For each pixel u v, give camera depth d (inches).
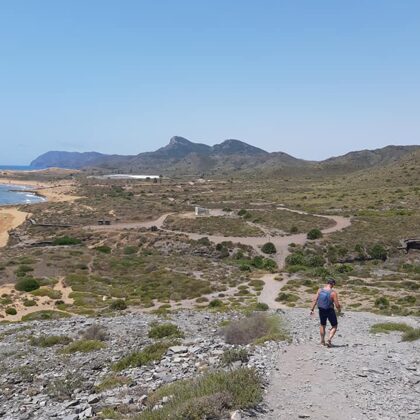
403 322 982.4
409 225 4055.1
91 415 407.2
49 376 615.5
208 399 360.2
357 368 494.9
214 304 1672.0
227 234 4040.4
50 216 5442.9
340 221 4424.2
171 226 4475.9
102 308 1653.5
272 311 1273.4
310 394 408.2
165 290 2031.3
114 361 680.4
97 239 4065.0
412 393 423.8
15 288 1942.7
